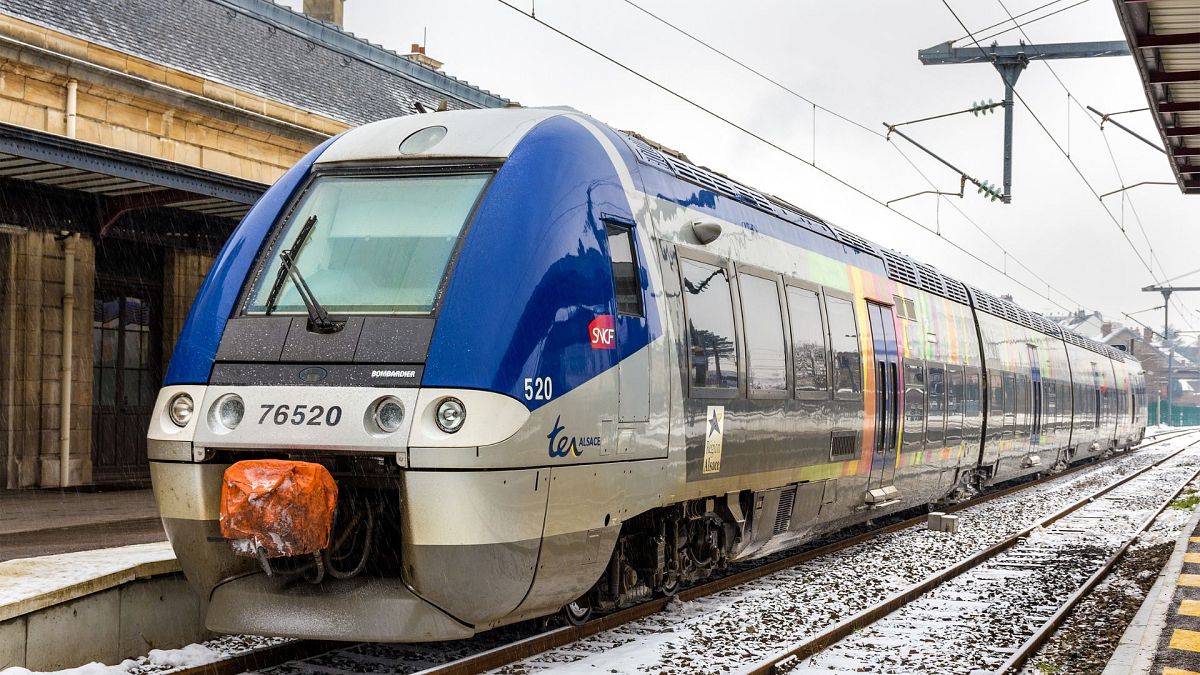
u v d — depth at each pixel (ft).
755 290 30.30
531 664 22.12
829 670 23.13
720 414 27.27
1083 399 92.63
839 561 38.32
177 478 20.56
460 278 20.49
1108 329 339.57
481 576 19.74
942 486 51.44
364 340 20.24
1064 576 36.76
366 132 24.52
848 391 36.55
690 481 25.89
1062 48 53.52
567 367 21.21
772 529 31.68
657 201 25.93
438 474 19.15
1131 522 54.13
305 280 21.86
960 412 52.37
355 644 24.02
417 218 22.06
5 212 39.29
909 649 25.21
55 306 46.73
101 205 42.37
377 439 19.36
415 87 71.20
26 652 19.25
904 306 44.62
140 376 52.60
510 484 19.76
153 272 53.21
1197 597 30.14
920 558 39.81
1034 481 79.71
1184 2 32.68
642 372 23.73
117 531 32.37
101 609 21.11
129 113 47.32
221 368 20.85
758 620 27.58
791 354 31.99
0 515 36.52
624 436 22.98
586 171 23.44
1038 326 76.95
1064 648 26.32
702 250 27.55
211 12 57.57
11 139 31.81
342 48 68.08
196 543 20.67
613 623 26.04
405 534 19.52
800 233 34.96
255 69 56.03
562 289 21.50
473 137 23.07
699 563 28.27
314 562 20.81
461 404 19.40
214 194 38.01
